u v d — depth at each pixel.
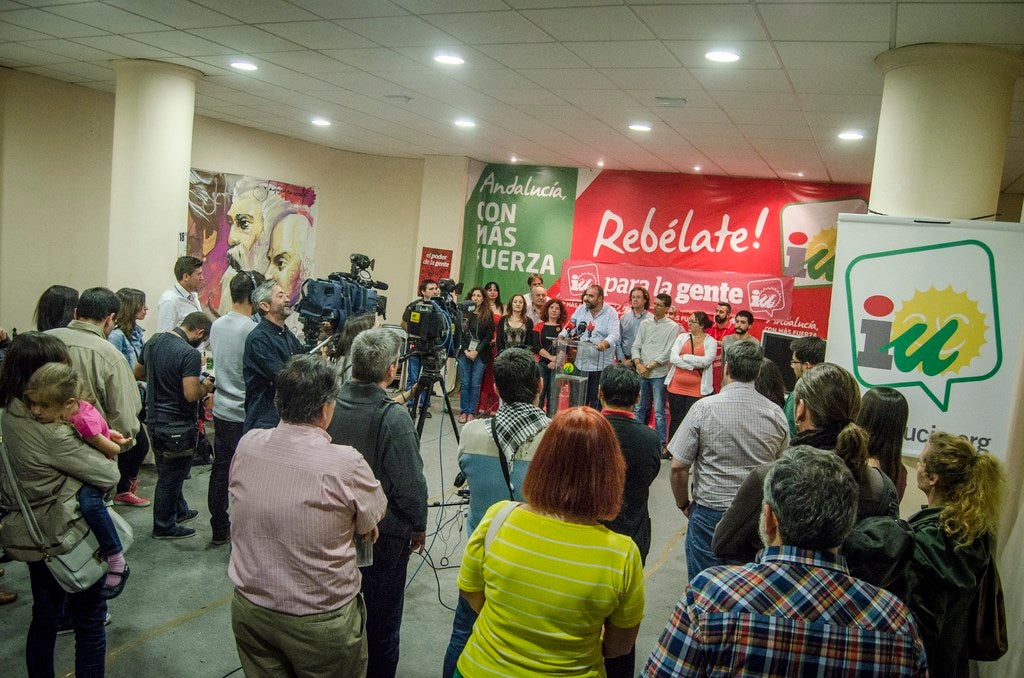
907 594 1.95
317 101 6.37
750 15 3.23
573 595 1.59
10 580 3.53
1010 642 2.68
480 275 9.26
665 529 5.10
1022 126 4.66
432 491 5.36
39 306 3.69
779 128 5.45
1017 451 3.24
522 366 2.48
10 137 6.20
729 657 1.37
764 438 2.84
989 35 3.21
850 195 7.49
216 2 3.86
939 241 3.32
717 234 8.09
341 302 4.23
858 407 2.35
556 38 3.89
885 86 3.70
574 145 7.18
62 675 2.81
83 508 2.41
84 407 2.55
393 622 2.61
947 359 3.33
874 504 2.12
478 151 8.37
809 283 7.71
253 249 8.46
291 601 1.98
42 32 4.86
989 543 2.00
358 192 9.71
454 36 4.05
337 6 3.72
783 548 1.44
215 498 4.05
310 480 1.98
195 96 6.62
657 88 4.70
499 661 1.65
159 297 5.71
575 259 8.77
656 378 7.10
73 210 6.76
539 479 1.68
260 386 3.74
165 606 3.42
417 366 6.76
